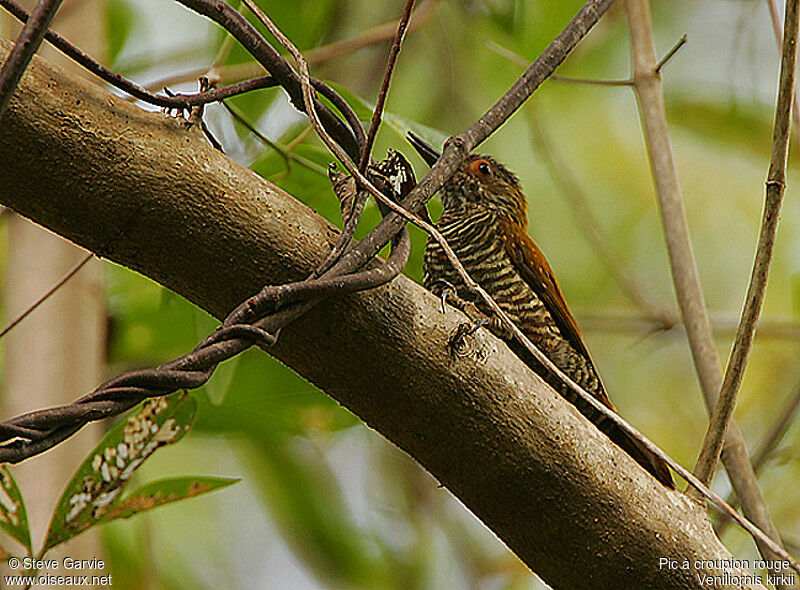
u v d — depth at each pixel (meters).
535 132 10.66
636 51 8.40
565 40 5.69
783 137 5.96
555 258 12.75
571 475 5.38
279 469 11.97
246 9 8.89
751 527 4.85
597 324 11.18
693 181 13.60
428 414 5.20
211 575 12.34
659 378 13.04
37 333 8.15
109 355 9.98
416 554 11.87
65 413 4.03
